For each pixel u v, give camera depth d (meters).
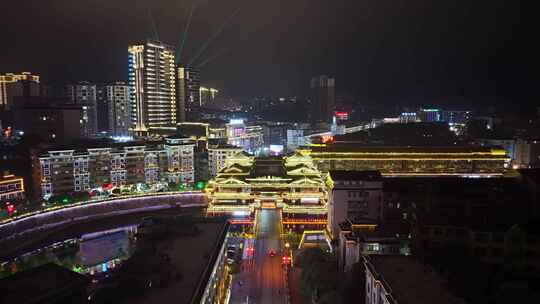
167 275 108.19
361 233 138.88
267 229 198.50
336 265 142.75
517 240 124.19
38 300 82.94
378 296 101.75
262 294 138.75
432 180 188.25
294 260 163.62
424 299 89.50
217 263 126.25
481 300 104.38
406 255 117.38
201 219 164.75
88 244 164.38
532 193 171.88
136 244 141.38
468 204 168.50
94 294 100.00
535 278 120.19
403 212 171.12
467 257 126.31
